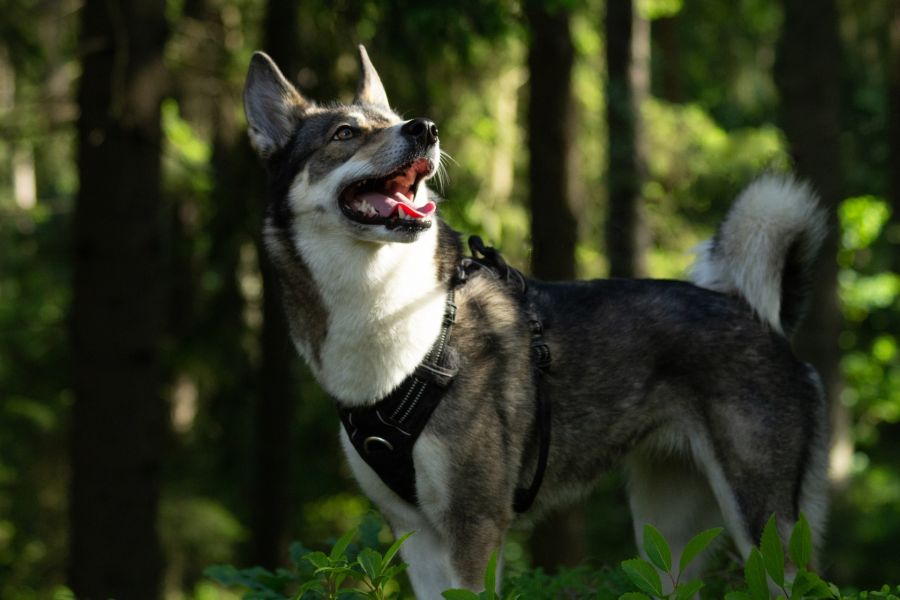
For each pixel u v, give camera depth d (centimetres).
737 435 581
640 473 637
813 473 602
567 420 578
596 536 1578
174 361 1666
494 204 1677
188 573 1712
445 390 533
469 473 537
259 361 1664
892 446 2198
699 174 1683
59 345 1936
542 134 1204
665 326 589
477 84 1498
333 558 457
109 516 1078
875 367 2161
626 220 1352
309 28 1319
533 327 568
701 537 412
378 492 557
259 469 1555
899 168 1984
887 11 2027
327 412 1833
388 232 513
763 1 2281
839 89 1276
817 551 602
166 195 1611
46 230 1855
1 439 1852
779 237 602
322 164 544
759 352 590
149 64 1101
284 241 548
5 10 1387
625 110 1346
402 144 534
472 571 539
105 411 1080
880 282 2191
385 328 524
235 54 1385
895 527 1528
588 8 1508
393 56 1153
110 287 1084
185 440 1880
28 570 1862
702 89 2542
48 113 1349
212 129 1722
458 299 549
